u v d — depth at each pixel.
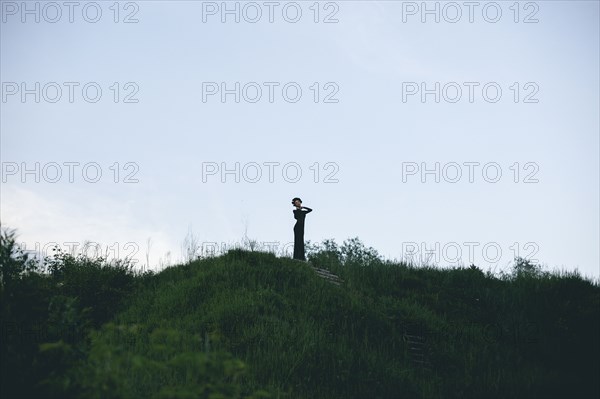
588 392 9.73
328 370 11.16
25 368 7.05
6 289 7.99
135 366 6.95
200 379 7.34
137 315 13.72
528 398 9.66
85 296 14.43
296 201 18.91
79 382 6.85
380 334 13.59
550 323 13.68
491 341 13.44
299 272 16.62
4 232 8.65
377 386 10.68
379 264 19.14
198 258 17.97
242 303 13.53
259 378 10.46
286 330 12.56
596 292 14.69
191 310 13.62
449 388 10.91
